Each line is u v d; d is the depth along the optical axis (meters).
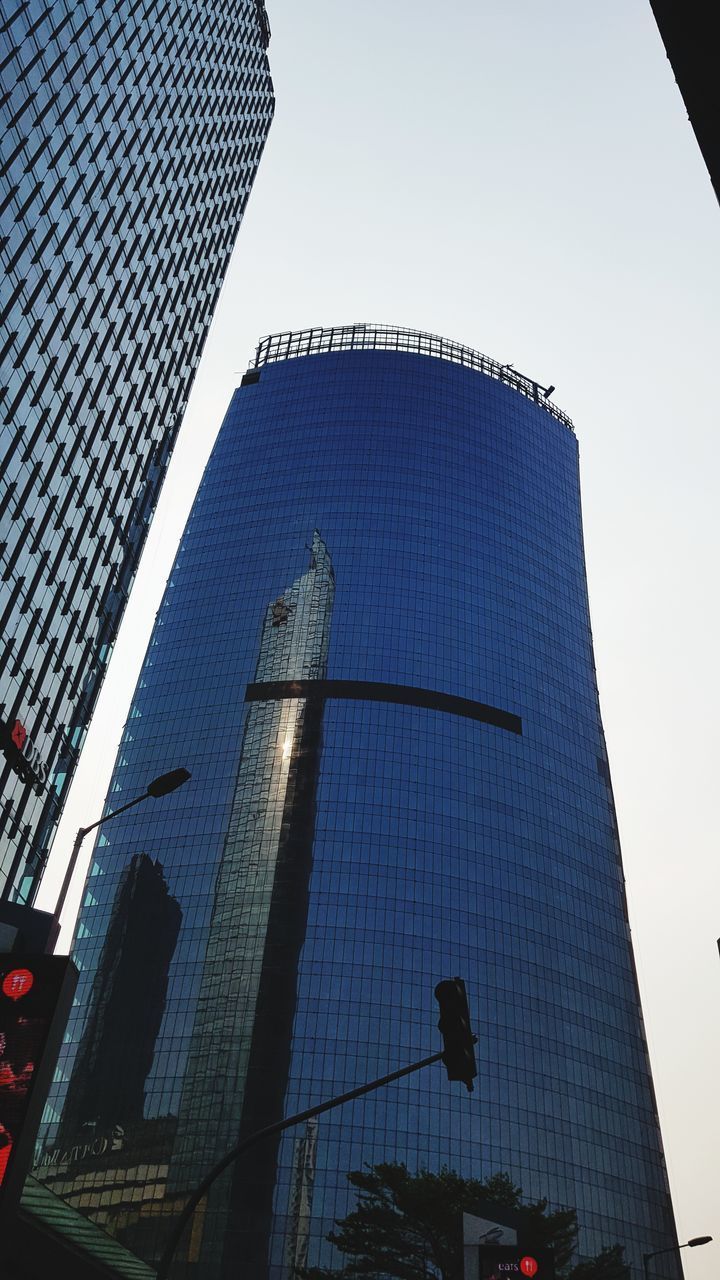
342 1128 131.12
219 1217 122.94
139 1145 131.25
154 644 183.88
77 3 89.75
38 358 84.56
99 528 101.81
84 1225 67.12
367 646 174.50
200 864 155.75
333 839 155.38
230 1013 140.12
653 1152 156.00
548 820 173.00
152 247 116.19
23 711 83.00
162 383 123.12
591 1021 159.88
